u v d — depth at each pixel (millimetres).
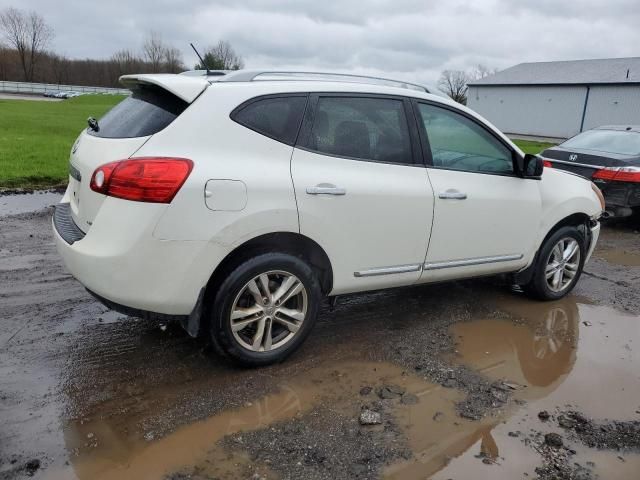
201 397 3240
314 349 3920
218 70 3824
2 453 2678
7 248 5875
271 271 3418
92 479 2541
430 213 3969
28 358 3598
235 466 2668
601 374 3752
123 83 3814
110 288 3078
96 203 3133
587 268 6379
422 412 3186
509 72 53812
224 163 3174
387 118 3867
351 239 3656
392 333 4250
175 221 3027
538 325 4543
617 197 8211
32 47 85062
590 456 2857
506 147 4492
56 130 20078
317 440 2887
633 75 42750
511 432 3033
